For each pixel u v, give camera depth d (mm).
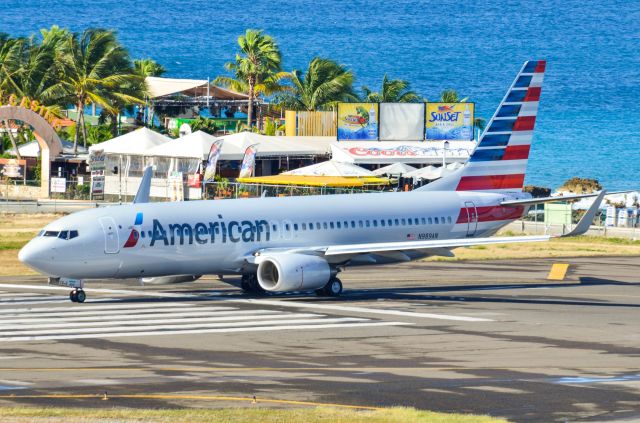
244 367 104000
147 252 147250
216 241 152500
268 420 78125
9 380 96000
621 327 132875
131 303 149250
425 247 157625
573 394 91812
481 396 90812
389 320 136375
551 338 123875
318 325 131875
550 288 171625
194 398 88188
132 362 106375
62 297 154625
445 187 181750
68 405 84812
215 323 132625
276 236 158500
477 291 167125
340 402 87688
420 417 80250
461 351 114562
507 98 184250
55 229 143875
